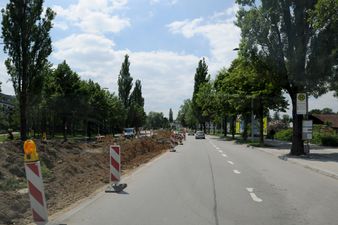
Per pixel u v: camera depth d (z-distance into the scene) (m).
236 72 46.72
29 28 32.91
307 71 27.17
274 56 28.06
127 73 96.94
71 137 66.00
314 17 16.16
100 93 68.69
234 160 23.94
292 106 29.09
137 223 7.96
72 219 8.32
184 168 18.98
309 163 21.94
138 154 29.88
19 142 18.08
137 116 106.38
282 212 9.09
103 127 81.25
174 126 147.12
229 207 9.58
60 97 49.59
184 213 8.88
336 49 25.88
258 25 27.81
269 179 15.12
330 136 41.56
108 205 9.83
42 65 33.69
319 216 8.74
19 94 32.78
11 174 13.01
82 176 15.84
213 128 119.25
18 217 8.86
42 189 7.86
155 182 13.98
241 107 47.19
